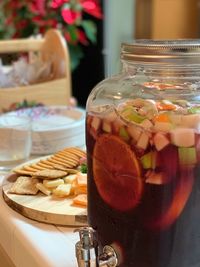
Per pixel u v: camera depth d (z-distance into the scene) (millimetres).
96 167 361
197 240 336
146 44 339
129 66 362
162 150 317
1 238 496
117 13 1705
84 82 1774
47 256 400
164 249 332
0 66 1000
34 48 1070
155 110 331
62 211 463
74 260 393
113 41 1731
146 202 327
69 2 1407
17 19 1442
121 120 334
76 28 1494
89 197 380
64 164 571
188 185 323
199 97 348
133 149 326
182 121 320
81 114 789
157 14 1621
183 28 1635
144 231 333
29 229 453
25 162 633
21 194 512
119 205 344
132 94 362
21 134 657
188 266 338
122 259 352
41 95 990
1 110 952
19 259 445
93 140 361
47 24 1406
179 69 340
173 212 325
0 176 601
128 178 333
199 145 319
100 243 368
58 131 688
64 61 1009
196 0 1606
